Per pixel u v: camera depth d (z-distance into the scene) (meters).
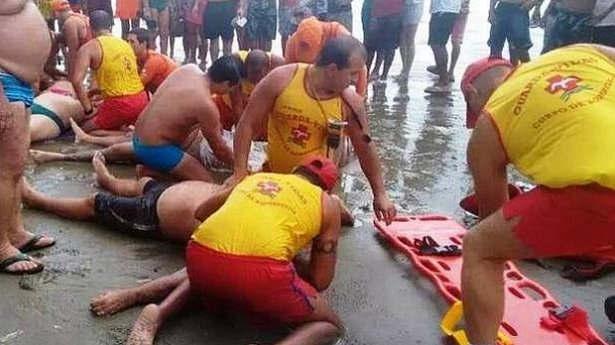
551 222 2.72
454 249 4.25
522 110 2.78
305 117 4.18
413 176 5.79
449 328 3.49
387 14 9.58
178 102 4.99
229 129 5.98
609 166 2.59
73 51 7.58
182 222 4.14
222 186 4.27
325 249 3.46
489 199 3.01
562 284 4.09
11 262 3.83
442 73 9.40
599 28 6.91
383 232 4.54
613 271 4.24
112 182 5.02
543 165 2.70
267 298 3.19
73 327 3.36
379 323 3.57
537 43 12.66
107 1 10.99
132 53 6.59
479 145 2.91
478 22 16.73
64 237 4.30
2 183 3.72
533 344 3.34
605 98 2.69
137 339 3.17
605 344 3.36
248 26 10.09
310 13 9.70
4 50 3.61
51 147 6.19
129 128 6.64
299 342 3.22
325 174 3.54
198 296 3.53
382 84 9.64
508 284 3.90
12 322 3.37
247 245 3.17
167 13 10.82
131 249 4.20
